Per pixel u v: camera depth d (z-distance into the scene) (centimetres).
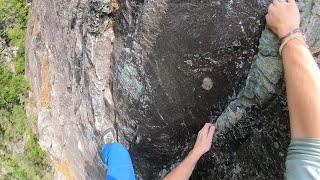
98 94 567
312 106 243
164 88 441
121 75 501
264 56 340
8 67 1002
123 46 493
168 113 453
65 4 672
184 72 414
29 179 988
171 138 474
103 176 656
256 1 347
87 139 665
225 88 397
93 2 536
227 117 400
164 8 401
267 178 369
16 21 987
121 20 497
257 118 366
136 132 504
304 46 283
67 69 720
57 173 879
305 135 236
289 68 272
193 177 457
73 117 720
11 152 1039
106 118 571
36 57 877
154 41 425
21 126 994
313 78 256
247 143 381
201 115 428
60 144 834
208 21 378
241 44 367
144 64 450
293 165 230
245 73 376
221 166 417
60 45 732
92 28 550
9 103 1019
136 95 482
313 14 316
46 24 801
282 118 338
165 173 508
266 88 345
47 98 857
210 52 388
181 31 397
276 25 305
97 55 547
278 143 347
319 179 217
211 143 414
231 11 363
